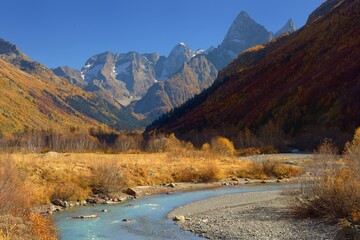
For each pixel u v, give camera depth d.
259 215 22.50
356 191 18.80
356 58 126.44
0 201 19.03
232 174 45.12
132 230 20.11
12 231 16.09
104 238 18.55
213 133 127.88
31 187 27.33
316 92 121.62
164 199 31.22
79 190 30.36
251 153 77.38
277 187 37.25
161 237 18.58
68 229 20.44
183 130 171.75
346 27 175.25
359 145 27.62
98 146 106.44
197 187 38.22
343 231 14.25
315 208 19.97
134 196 32.25
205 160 53.81
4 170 22.38
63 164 35.75
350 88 108.56
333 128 93.50
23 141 104.00
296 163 52.69
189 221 22.16
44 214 24.20
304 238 16.48
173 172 42.56
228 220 21.77
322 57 156.50
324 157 36.28
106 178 32.38
